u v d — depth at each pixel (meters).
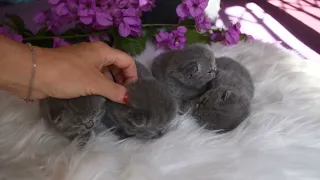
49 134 0.24
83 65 0.21
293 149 0.24
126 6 0.29
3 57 0.19
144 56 0.31
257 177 0.22
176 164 0.22
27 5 0.40
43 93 0.21
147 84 0.22
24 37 0.30
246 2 0.59
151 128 0.22
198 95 0.26
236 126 0.25
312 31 0.51
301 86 0.30
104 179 0.21
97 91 0.21
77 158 0.22
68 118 0.22
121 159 0.22
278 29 0.51
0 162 0.23
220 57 0.29
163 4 0.36
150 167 0.22
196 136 0.24
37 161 0.23
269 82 0.30
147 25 0.32
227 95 0.24
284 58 0.33
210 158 0.23
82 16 0.28
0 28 0.28
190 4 0.30
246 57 0.33
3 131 0.24
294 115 0.26
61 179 0.21
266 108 0.27
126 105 0.22
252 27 0.52
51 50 0.21
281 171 0.22
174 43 0.31
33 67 0.20
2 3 0.40
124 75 0.23
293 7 0.58
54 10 0.28
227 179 0.22
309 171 0.22
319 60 0.37
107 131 0.24
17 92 0.21
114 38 0.31
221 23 0.51
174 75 0.25
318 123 0.26
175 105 0.23
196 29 0.32
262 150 0.23
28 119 0.25
